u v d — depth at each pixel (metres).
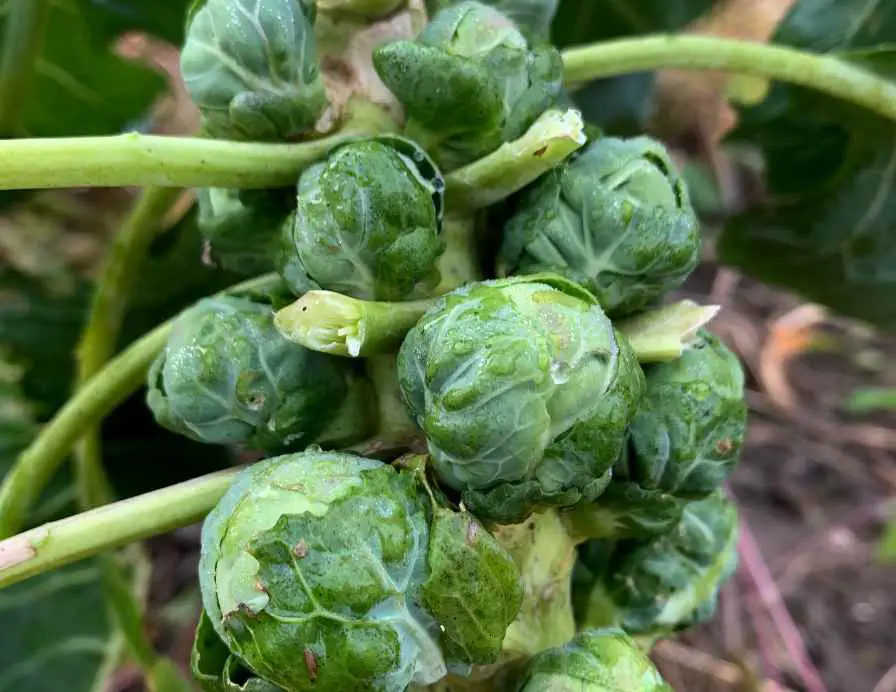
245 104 0.14
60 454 0.18
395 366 0.14
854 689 0.36
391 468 0.12
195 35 0.14
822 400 0.43
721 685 0.34
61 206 0.36
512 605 0.12
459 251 0.15
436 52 0.13
